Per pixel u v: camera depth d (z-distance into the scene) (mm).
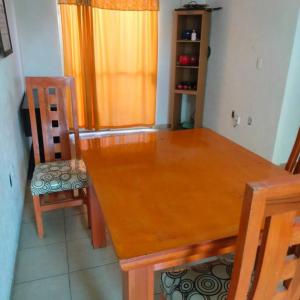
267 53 3029
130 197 1209
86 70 3871
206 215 1095
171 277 1162
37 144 2148
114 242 950
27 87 2031
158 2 3902
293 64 2785
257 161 1580
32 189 1926
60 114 2146
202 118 4469
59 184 1941
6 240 1643
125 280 999
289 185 641
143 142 1848
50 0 3562
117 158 1601
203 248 961
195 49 4215
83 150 1706
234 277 785
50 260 1887
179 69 4266
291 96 2914
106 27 3793
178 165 1520
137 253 907
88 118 4113
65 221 2277
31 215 2350
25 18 3551
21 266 1834
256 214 656
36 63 3756
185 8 3793
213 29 3953
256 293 820
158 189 1275
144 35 3994
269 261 762
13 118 2361
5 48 2178
